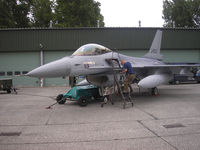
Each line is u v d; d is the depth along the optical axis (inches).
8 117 262.4
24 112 294.2
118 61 380.8
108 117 255.0
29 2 1496.1
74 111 296.7
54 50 783.1
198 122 225.1
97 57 362.6
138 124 219.8
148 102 369.1
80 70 333.4
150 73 466.3
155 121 231.8
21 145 162.9
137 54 820.6
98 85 366.6
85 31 778.8
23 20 1456.7
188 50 863.7
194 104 340.2
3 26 1235.9
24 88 723.4
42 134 190.2
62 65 315.0
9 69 782.5
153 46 589.3
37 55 786.8
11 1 1368.1
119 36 792.3
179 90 556.4
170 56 852.0
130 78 332.5
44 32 771.4
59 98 363.3
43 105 353.4
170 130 196.7
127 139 173.0
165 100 389.1
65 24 1438.2
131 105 340.2
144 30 806.5
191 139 170.7
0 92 605.3
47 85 791.7
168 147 153.9
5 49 766.5
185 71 483.2
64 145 161.5
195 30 847.1
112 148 153.7
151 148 152.4
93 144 162.6
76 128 208.5
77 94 339.9
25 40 768.3
